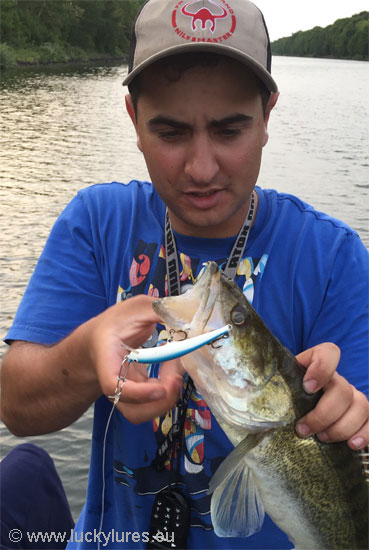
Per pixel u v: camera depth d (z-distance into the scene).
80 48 85.19
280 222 2.07
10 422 2.06
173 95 1.73
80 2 85.38
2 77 52.72
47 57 75.12
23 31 74.81
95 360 1.60
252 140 1.81
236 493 1.84
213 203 1.83
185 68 1.70
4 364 2.04
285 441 1.79
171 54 1.69
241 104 1.75
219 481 1.72
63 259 2.15
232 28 1.75
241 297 1.81
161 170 1.83
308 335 2.03
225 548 2.02
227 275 2.04
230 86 1.72
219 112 1.73
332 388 1.72
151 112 1.79
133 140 24.56
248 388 1.79
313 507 1.83
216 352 1.78
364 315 1.97
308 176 18.16
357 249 2.04
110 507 2.16
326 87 59.97
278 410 1.79
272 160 20.61
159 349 1.53
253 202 2.07
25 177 17.06
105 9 89.75
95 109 34.69
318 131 28.86
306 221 2.07
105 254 2.15
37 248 10.65
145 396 1.43
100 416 2.15
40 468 2.55
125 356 1.51
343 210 14.38
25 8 75.81
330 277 2.00
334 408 1.71
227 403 1.80
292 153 22.11
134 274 2.12
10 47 66.94
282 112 37.16
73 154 21.05
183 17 1.75
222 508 1.83
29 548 2.40
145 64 1.72
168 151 1.80
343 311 1.98
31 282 2.16
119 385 1.45
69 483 4.92
